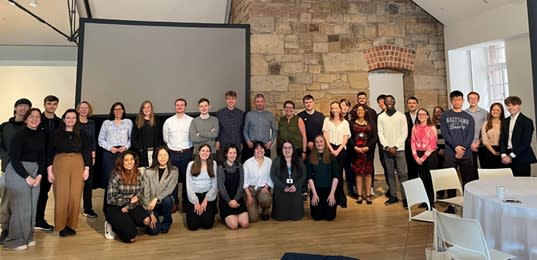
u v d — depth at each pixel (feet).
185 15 21.66
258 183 13.76
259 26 19.21
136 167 11.73
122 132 14.33
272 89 19.19
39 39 24.47
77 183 11.96
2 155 11.16
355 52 20.30
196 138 14.55
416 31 21.04
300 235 11.69
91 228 12.77
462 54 20.92
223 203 12.84
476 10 18.52
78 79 16.90
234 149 12.93
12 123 11.08
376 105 21.08
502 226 7.00
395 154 15.49
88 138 12.39
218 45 18.54
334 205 13.44
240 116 15.80
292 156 13.82
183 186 14.78
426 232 11.68
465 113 13.98
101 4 20.13
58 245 11.02
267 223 13.26
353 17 20.36
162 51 17.92
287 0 19.61
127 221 11.12
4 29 22.95
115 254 10.22
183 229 12.59
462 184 13.84
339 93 19.98
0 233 11.85
